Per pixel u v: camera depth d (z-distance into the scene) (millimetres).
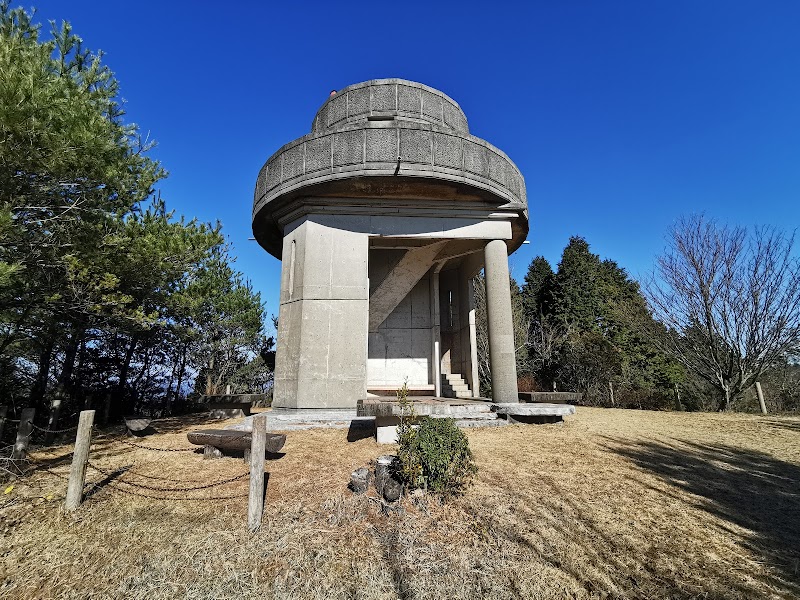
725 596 3246
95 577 3789
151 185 9977
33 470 6590
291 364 10188
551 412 9367
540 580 3525
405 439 5070
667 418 11688
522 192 11641
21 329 9914
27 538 4414
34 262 7426
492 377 10602
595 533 4254
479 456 6691
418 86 11695
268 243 13719
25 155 6199
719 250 16516
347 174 9672
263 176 11469
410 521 4438
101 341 15852
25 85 5695
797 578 3486
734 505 4977
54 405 10227
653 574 3568
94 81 7672
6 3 7332
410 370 14656
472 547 4012
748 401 17828
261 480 4590
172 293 12367
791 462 6887
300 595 3480
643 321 19812
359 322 10297
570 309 26953
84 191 7457
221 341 19672
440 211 11008
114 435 10203
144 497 5348
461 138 10219
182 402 18938
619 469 6246
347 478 5613
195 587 3604
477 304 26219
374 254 13578
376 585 3562
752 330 15617
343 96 11789
